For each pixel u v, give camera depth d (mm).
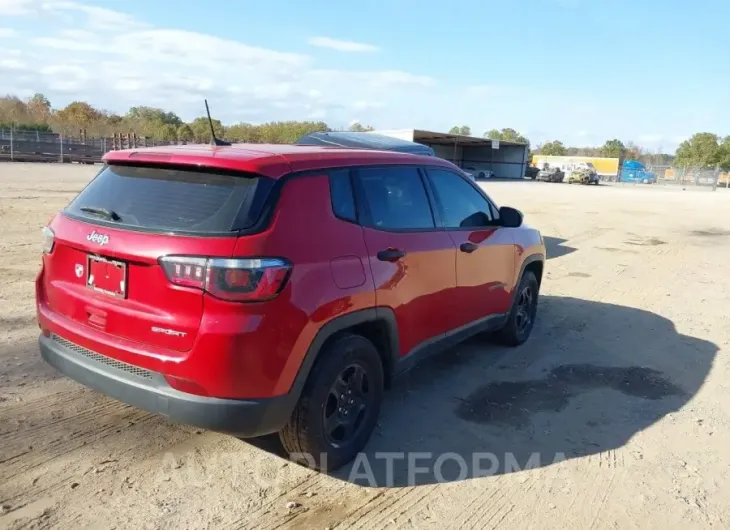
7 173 24750
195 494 3182
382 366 3762
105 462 3426
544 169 60875
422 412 4367
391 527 3018
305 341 3062
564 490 3453
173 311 2875
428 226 4180
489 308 5051
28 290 6695
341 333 3396
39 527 2826
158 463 3457
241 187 3010
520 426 4230
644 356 5836
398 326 3787
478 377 5090
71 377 3299
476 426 4191
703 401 4824
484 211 5012
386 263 3613
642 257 11844
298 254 3041
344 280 3279
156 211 3059
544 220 18047
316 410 3230
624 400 4770
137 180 3275
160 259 2873
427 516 3129
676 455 3926
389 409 4395
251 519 3000
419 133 52344
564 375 5230
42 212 12875
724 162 88062
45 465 3346
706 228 17672
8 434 3643
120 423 3893
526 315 6000
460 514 3164
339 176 3492
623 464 3779
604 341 6238
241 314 2816
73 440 3639
